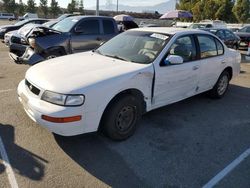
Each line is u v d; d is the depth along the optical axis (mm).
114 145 3984
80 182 3160
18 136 4078
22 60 7332
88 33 8562
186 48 5039
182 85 4961
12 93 5977
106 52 5000
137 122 4273
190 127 4723
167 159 3707
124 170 3424
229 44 14953
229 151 3996
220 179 3342
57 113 3400
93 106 3574
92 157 3658
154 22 38750
